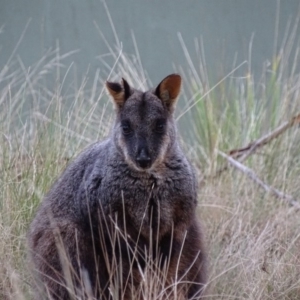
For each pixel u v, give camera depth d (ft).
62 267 32.53
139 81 46.32
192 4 62.80
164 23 62.54
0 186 36.91
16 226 35.83
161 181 32.48
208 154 47.26
